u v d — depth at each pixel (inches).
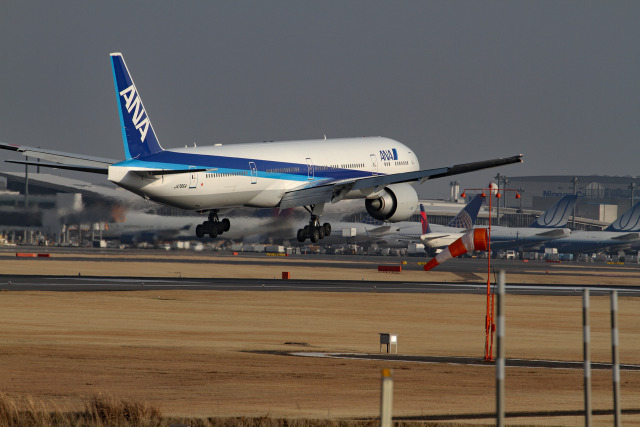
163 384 3661.4
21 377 3698.3
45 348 4687.5
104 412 2910.9
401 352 5388.8
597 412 3255.4
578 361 5093.5
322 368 4311.0
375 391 3646.7
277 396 3452.3
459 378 4168.3
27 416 2864.2
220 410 3115.2
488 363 4896.7
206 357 4554.6
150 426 2797.7
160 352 4697.3
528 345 5984.3
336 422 2878.9
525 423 2960.1
